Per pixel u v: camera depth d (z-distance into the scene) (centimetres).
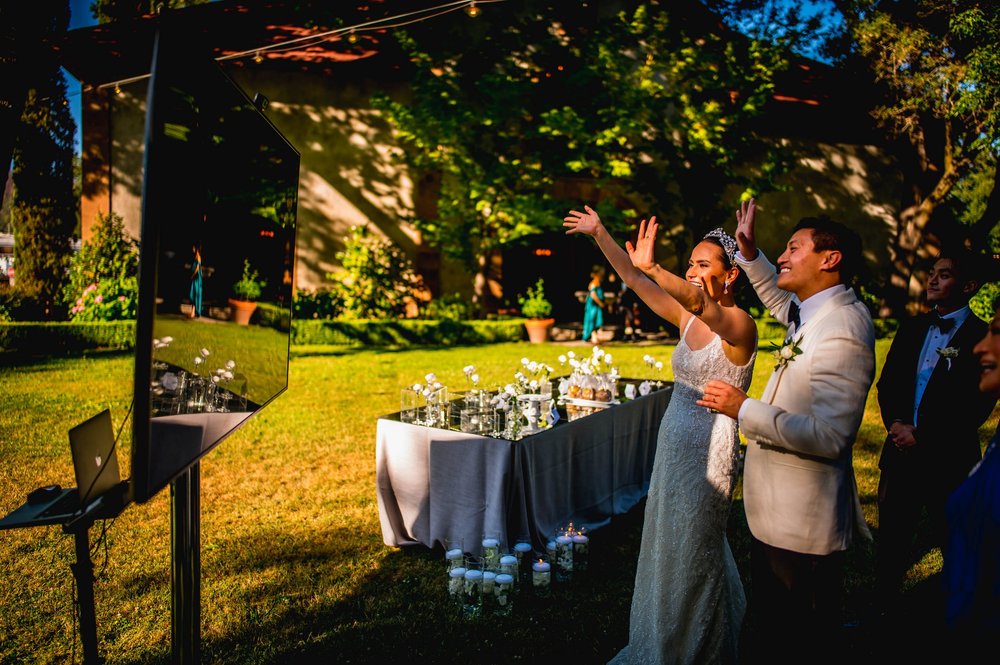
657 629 259
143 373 162
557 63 1366
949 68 1238
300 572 379
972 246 1459
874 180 1830
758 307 1524
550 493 406
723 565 259
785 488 218
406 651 301
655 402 543
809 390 215
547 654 299
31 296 1320
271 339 292
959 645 150
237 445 619
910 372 316
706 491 252
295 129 1517
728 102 1362
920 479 304
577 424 430
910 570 377
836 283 222
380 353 1230
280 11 1537
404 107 1329
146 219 159
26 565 378
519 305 1742
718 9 1330
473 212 1414
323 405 782
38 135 1295
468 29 1420
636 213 1415
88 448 194
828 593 220
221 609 338
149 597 346
